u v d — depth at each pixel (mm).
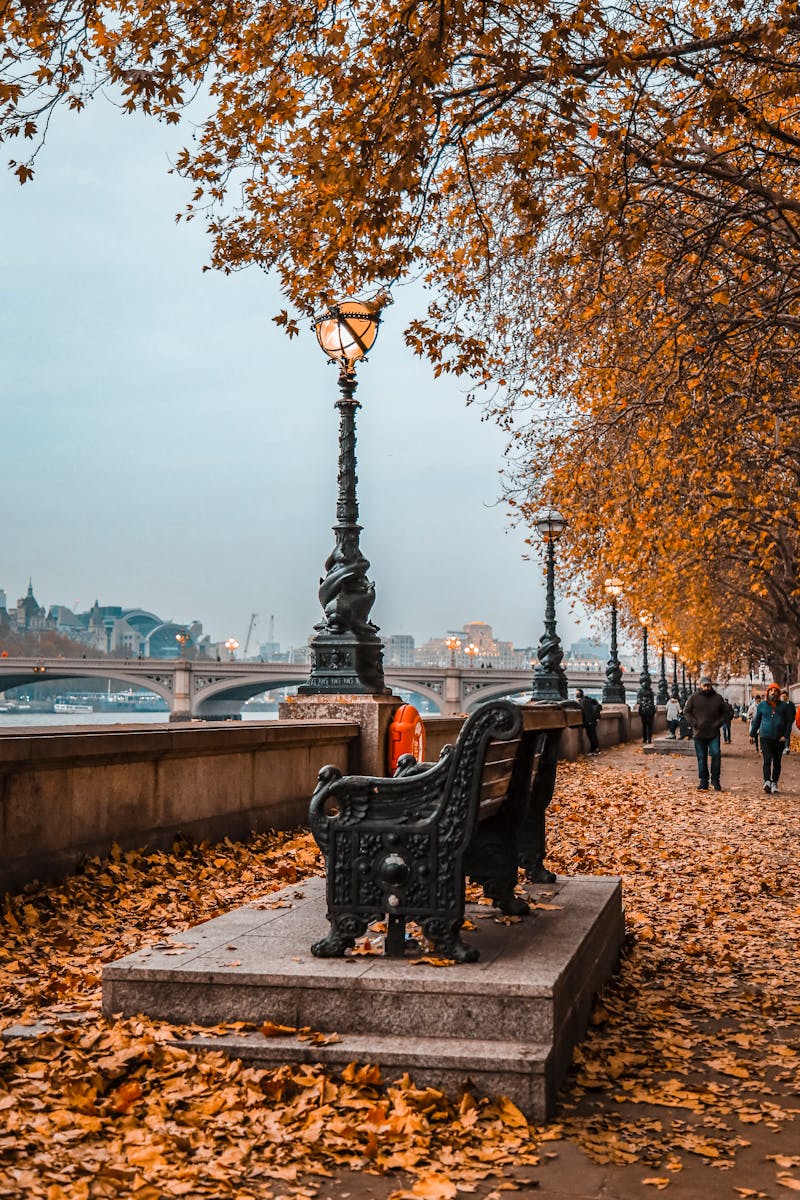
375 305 15125
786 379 18750
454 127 10984
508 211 15242
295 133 10406
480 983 4848
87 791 9242
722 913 9492
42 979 6406
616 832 14906
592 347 18562
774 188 16016
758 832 15242
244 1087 4578
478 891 7871
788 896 10398
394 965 5207
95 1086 4590
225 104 11383
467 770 5379
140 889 8992
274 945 5672
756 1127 4637
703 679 22375
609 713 41625
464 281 15328
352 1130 4277
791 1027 6078
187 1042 4875
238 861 10750
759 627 58219
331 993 4977
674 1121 4652
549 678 29344
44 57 9633
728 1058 5457
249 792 12023
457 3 9148
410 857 5387
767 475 22219
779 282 16156
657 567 31391
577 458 21281
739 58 11516
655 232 15555
